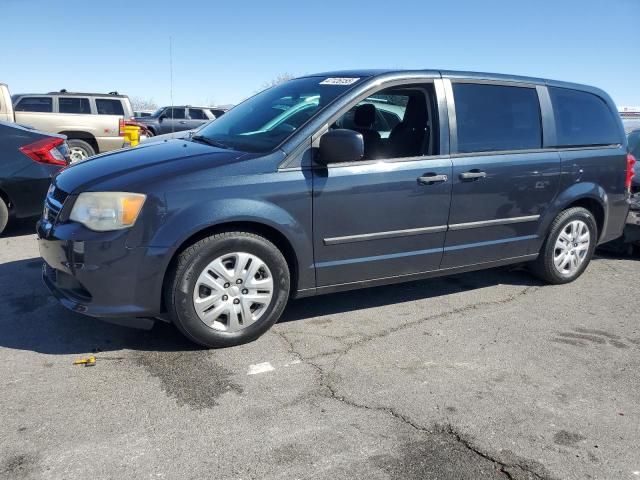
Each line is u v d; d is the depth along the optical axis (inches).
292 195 138.5
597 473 99.1
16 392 117.6
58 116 467.2
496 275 212.8
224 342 138.9
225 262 135.9
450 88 167.0
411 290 191.9
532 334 159.5
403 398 121.3
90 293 127.4
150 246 126.1
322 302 176.9
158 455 99.0
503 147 175.8
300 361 136.4
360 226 150.0
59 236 128.6
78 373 126.3
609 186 204.7
